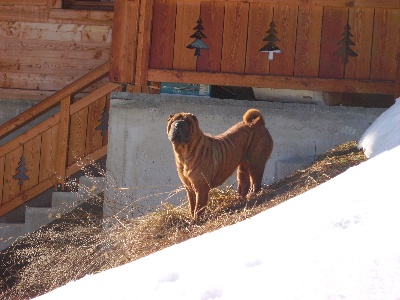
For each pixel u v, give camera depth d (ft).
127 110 39.50
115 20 40.34
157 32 40.34
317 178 32.65
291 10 39.93
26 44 54.08
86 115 44.70
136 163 39.42
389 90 39.93
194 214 34.17
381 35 39.88
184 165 33.50
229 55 40.16
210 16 40.14
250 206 33.37
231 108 39.37
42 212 43.01
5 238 43.14
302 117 39.34
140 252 32.37
